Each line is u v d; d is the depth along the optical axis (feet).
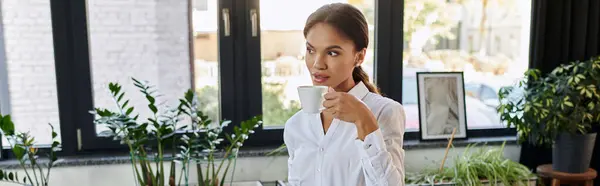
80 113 7.91
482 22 8.85
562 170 7.88
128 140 6.75
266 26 8.15
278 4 8.11
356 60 3.61
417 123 8.86
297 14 8.18
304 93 3.26
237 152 7.25
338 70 3.46
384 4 8.38
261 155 7.97
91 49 7.79
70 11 7.63
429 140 8.58
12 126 6.44
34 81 7.71
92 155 7.95
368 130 3.25
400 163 3.47
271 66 8.28
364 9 8.43
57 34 7.63
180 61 8.04
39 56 7.66
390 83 8.66
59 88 7.77
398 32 8.52
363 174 3.68
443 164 7.86
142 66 7.94
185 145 7.98
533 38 8.34
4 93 7.63
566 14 8.27
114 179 7.68
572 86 7.32
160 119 7.73
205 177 7.09
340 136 3.80
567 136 7.66
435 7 8.64
